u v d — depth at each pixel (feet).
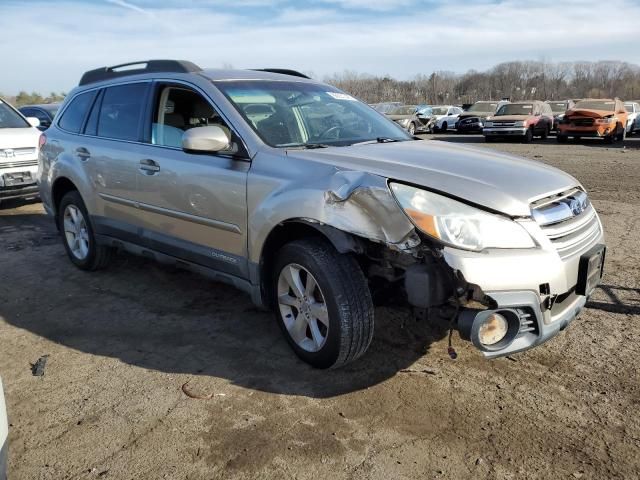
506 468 8.36
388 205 9.42
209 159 12.42
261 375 11.11
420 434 9.18
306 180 10.57
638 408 9.77
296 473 8.32
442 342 12.35
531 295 9.29
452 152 12.08
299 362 11.60
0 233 23.25
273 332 13.07
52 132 18.24
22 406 10.16
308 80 15.38
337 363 10.61
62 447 8.98
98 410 10.00
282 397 10.31
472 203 9.34
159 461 8.62
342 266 10.26
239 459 8.64
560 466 8.38
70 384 10.91
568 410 9.76
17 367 11.63
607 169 40.16
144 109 14.61
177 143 13.48
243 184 11.57
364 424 9.47
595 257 10.57
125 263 18.40
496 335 9.41
